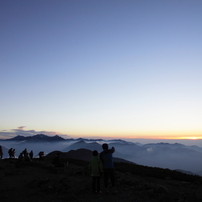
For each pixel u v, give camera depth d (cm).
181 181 1639
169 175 1833
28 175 1609
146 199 902
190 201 892
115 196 948
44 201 879
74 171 1808
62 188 1034
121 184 1222
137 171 2077
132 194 983
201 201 905
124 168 2334
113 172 995
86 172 1623
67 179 1216
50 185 1098
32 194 985
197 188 1267
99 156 1015
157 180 1645
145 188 1081
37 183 1164
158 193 973
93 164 1002
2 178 1455
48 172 1805
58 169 1775
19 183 1271
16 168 2078
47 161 3108
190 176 1819
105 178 1000
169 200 874
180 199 901
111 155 1012
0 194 989
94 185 1009
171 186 1330
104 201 870
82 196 947
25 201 884
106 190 1012
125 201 873
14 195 985
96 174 992
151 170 2119
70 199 901
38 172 1800
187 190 1198
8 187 1140
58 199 904
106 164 990
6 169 1981
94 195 963
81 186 1100
